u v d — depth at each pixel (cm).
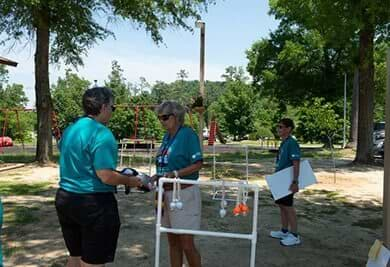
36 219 746
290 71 3488
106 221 335
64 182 340
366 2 1466
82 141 332
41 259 548
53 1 1495
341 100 3747
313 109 2203
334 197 1023
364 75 1741
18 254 564
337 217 819
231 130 5303
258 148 3139
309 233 697
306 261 562
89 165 332
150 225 717
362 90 1741
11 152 2591
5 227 693
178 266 446
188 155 415
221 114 5344
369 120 1733
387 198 393
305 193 1069
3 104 5572
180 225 409
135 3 1585
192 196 408
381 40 1709
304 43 3462
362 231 720
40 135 1623
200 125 1537
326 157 2094
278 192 615
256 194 368
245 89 5309
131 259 550
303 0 1664
